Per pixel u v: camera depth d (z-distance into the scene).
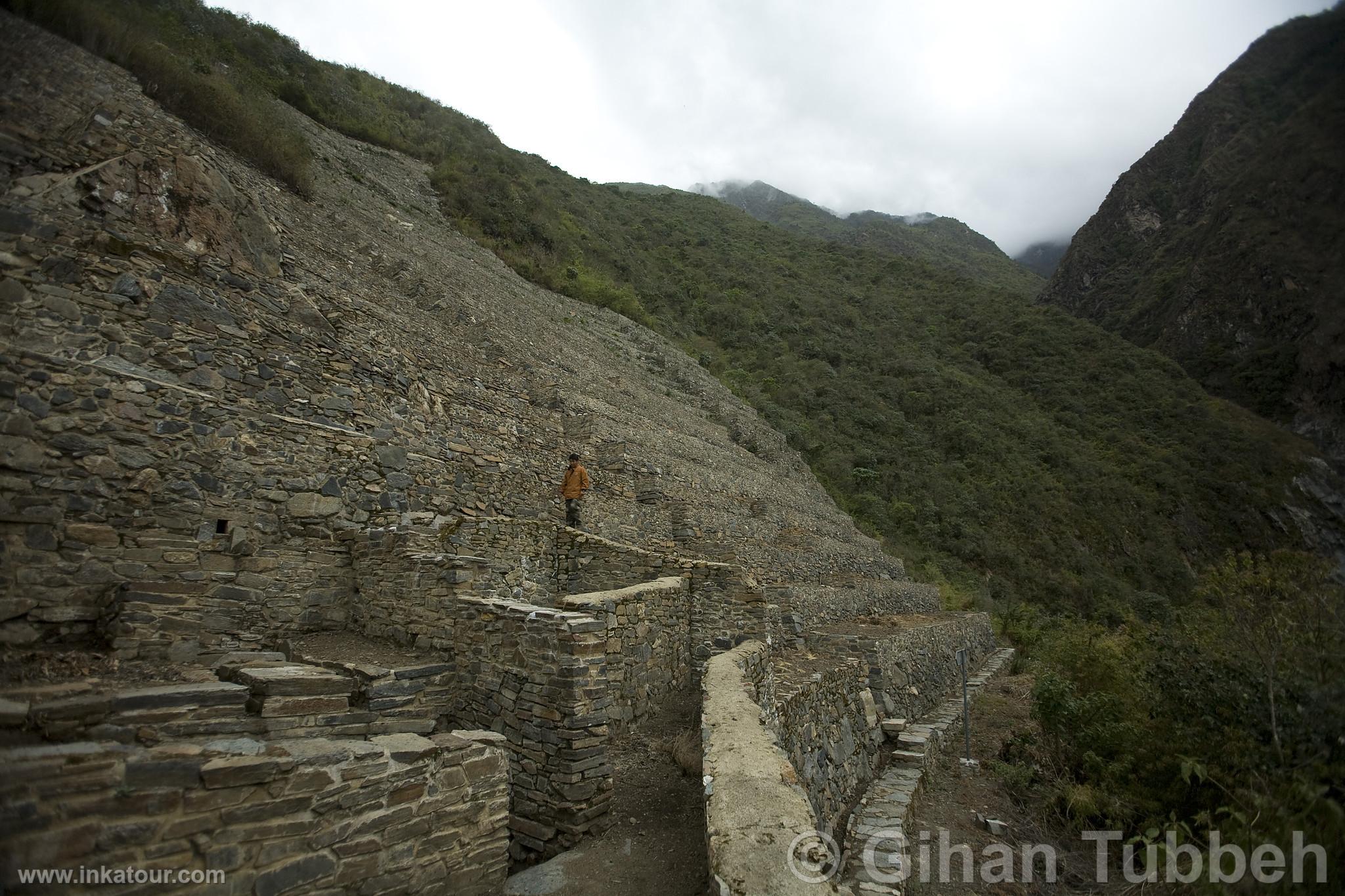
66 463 5.92
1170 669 7.41
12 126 6.58
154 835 2.88
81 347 6.33
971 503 35.94
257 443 7.56
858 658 11.22
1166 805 6.99
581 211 51.03
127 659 5.67
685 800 5.90
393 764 3.90
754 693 6.44
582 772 5.41
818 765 7.49
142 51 12.29
